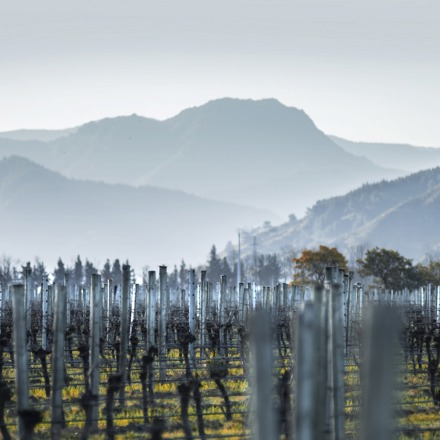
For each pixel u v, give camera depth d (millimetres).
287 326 79750
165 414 52219
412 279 177250
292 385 50375
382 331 24750
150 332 64125
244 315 80875
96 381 49312
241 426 49531
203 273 78062
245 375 62031
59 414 43344
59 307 43250
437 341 64625
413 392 60562
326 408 38344
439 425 48906
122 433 47844
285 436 45938
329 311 38562
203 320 76812
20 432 40875
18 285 40719
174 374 65875
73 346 79875
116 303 99000
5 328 73375
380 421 24547
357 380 59719
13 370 68688
